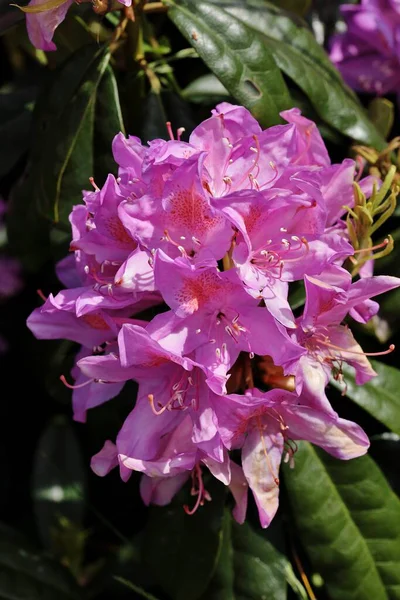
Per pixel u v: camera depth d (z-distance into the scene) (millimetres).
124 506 607
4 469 639
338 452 430
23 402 631
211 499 508
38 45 469
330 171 452
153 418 427
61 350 540
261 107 488
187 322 421
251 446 433
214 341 421
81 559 596
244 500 447
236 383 439
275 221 422
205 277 412
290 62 514
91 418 573
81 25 540
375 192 452
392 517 500
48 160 507
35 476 609
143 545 519
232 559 510
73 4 524
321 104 515
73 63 512
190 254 426
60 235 506
